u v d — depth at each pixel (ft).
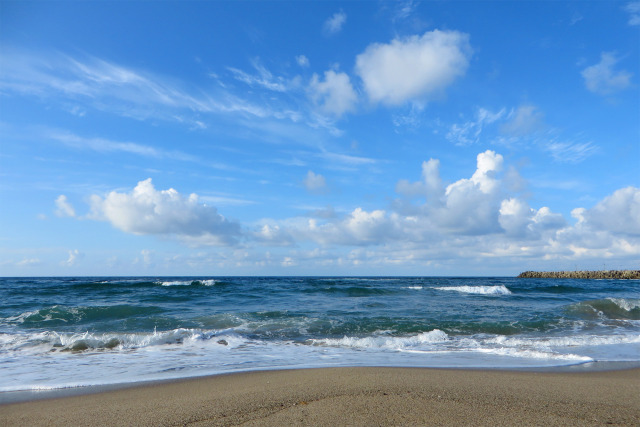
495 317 48.98
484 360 28.14
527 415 14.80
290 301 68.95
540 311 55.47
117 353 30.37
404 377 21.56
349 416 14.53
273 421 14.08
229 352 30.94
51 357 28.89
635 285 141.38
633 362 27.55
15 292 83.92
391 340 35.09
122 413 15.75
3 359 28.17
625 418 14.67
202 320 44.68
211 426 13.78
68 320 45.16
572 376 22.97
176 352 30.81
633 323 47.62
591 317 51.29
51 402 18.10
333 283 140.56
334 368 24.53
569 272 326.24
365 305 62.44
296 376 22.38
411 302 68.13
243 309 56.18
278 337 37.06
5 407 17.33
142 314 50.11
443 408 15.55
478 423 13.80
